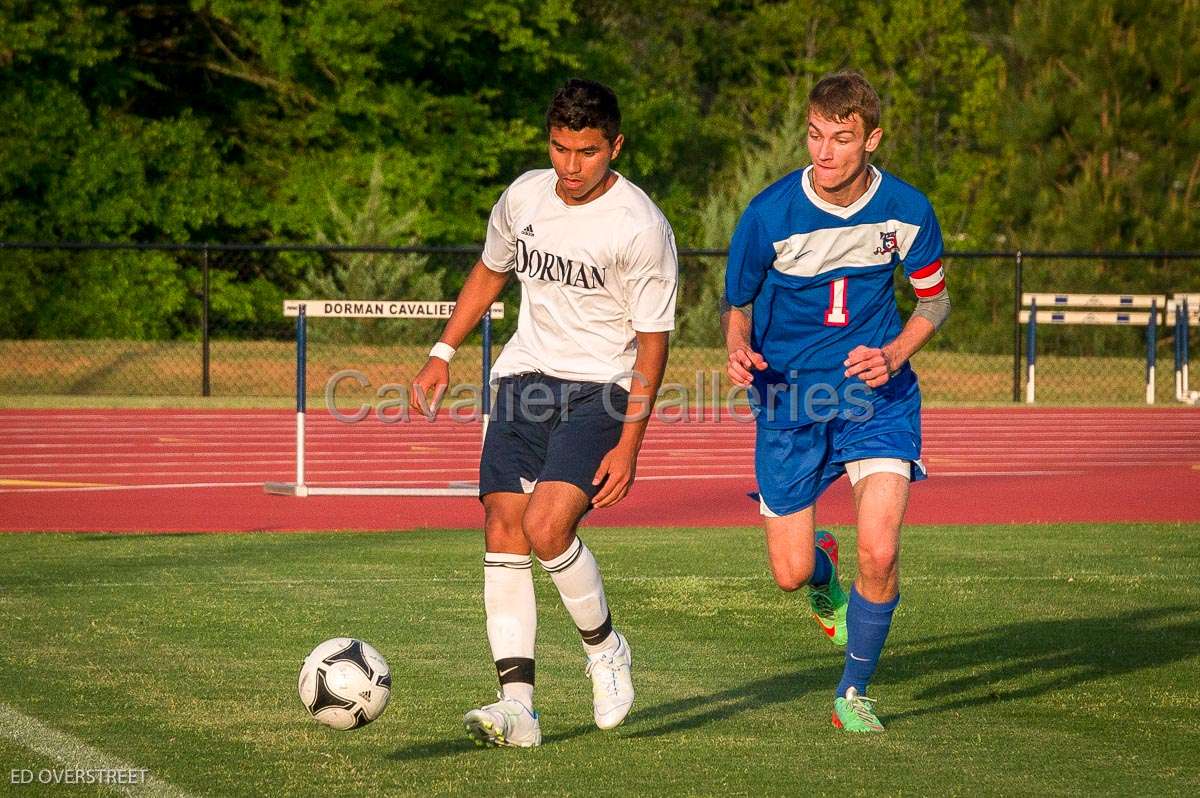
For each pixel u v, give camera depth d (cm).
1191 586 2906
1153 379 8562
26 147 10975
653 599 2727
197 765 1620
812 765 1645
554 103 1652
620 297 1744
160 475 4991
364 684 1678
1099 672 2156
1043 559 3253
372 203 10569
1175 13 11788
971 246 13112
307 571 3009
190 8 12138
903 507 1808
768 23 16800
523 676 1730
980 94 14950
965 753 1703
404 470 5241
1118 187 11262
